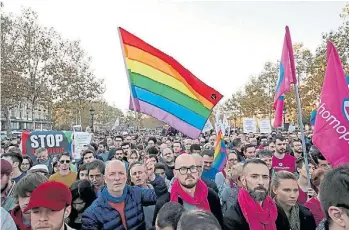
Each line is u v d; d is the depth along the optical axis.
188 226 1.77
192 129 5.84
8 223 3.21
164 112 5.77
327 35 22.45
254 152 8.49
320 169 4.63
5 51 30.33
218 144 7.49
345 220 1.88
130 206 4.23
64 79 33.72
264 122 21.73
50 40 32.53
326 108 4.17
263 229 3.67
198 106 5.88
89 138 10.60
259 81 44.81
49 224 2.82
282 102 6.33
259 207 3.70
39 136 9.55
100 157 10.59
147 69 5.75
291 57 5.54
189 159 4.15
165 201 4.30
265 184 3.73
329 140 4.11
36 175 3.57
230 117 57.97
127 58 5.70
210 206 4.40
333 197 1.90
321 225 2.14
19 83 31.44
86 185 4.66
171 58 5.80
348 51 22.14
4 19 29.70
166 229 2.89
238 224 3.71
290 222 3.99
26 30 31.50
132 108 5.71
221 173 6.75
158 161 7.95
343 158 4.02
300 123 5.28
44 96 32.94
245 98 49.75
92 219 4.07
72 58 34.72
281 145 8.14
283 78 5.66
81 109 39.25
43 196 2.83
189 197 4.12
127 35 5.72
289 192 3.94
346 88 4.14
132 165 5.45
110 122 94.88
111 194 4.16
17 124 52.78
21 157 5.84
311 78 29.56
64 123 52.22
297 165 6.42
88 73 36.53
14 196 3.55
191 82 5.85
